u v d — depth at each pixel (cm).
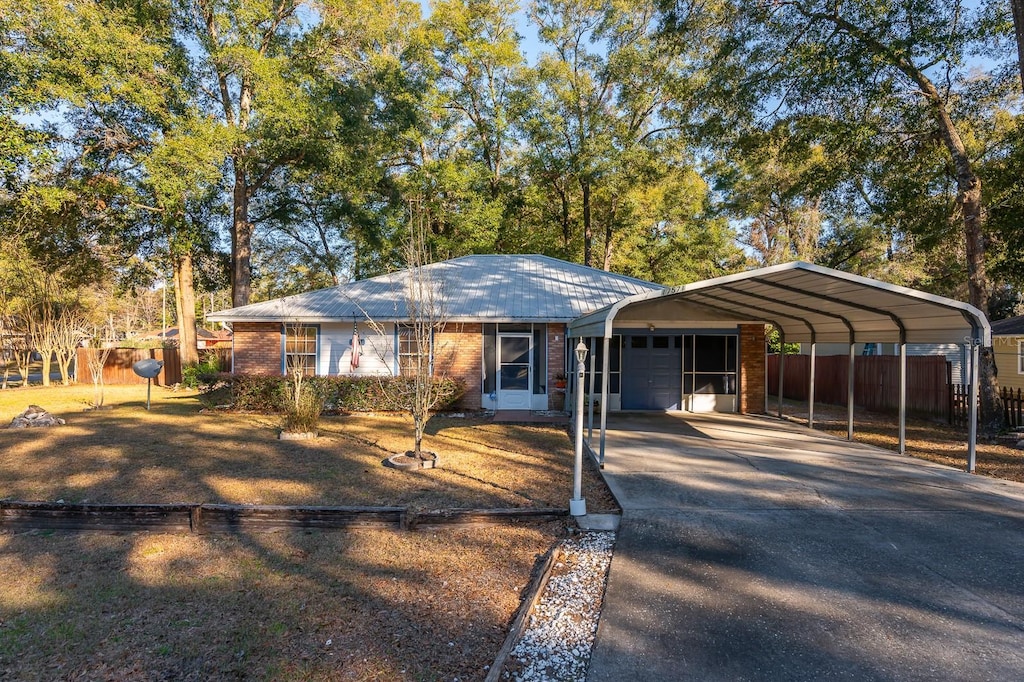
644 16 2653
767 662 347
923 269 2350
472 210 2623
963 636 374
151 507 579
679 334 1579
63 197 1675
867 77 1270
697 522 600
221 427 1230
